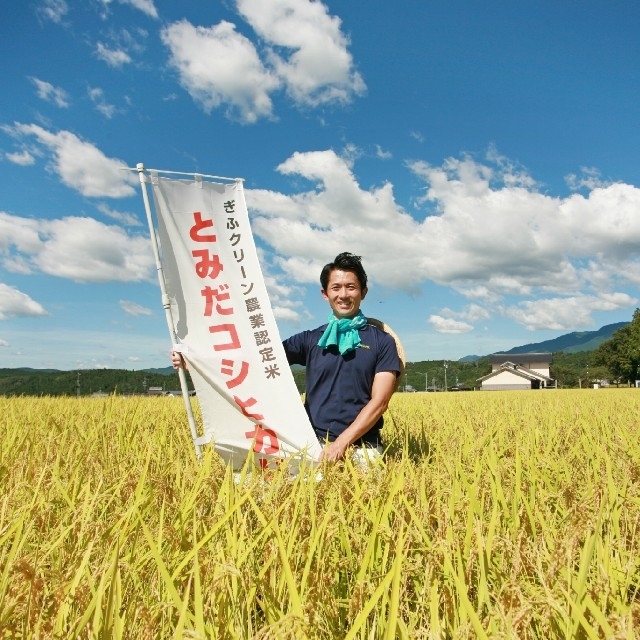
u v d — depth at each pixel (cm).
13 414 917
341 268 497
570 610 180
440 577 221
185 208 486
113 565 185
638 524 267
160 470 397
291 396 471
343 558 237
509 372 7919
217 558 218
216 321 482
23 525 263
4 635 179
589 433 584
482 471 384
